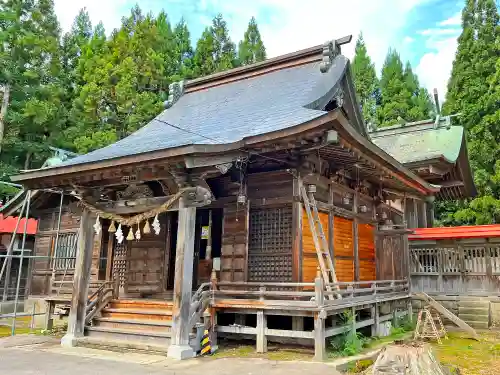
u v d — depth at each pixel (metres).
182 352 8.53
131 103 28.42
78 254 10.84
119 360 8.30
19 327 14.59
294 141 8.98
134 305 11.14
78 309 10.38
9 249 12.96
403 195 16.78
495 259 16.61
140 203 10.16
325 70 14.45
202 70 39.53
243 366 7.85
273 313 9.23
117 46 32.53
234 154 9.16
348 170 12.88
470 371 8.56
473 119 28.75
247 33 45.78
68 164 10.15
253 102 14.26
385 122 39.28
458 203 31.16
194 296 9.40
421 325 14.45
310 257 10.76
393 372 5.74
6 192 26.08
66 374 7.06
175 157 8.62
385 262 14.82
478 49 29.77
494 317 15.85
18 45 27.08
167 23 45.31
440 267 17.47
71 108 32.25
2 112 26.56
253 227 11.12
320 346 8.53
